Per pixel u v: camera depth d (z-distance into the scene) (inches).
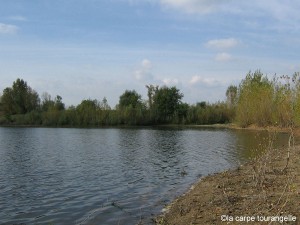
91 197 717.3
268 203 536.7
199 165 1136.8
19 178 914.1
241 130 2783.0
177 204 626.2
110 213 602.9
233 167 1072.2
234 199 596.1
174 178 917.8
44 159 1259.8
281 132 2162.9
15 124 4313.5
